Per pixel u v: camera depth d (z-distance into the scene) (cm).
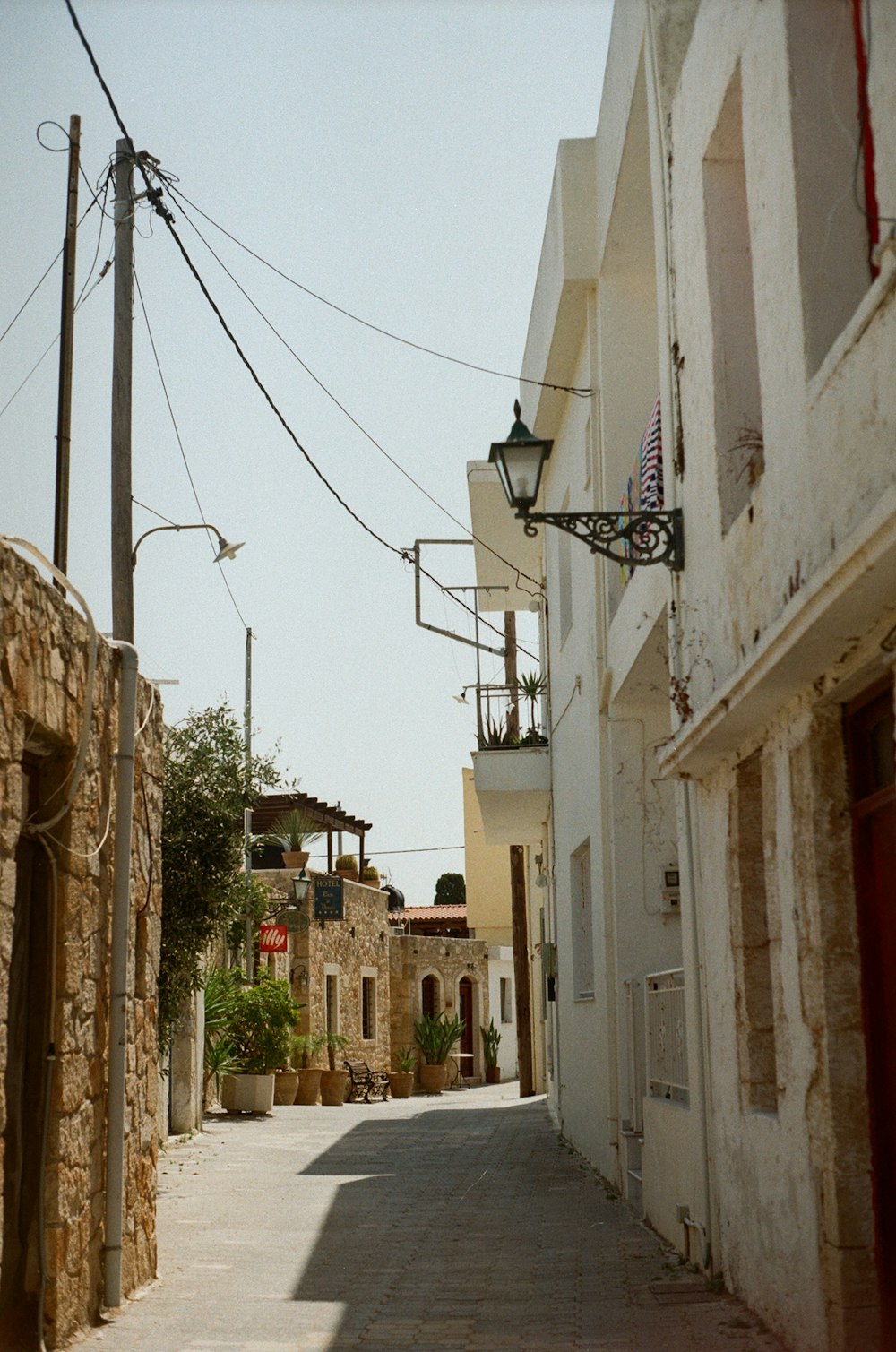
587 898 1400
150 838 752
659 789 1130
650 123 855
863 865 538
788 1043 584
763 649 529
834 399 479
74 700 608
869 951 531
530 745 1689
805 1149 560
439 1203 1034
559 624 1515
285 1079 2300
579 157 1182
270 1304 672
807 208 520
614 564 1162
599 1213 984
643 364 1147
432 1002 3350
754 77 577
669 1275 748
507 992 3716
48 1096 582
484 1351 571
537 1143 1515
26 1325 557
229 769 1336
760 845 678
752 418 687
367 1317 641
